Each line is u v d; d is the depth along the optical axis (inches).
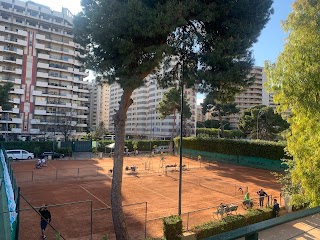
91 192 912.3
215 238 81.0
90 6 434.3
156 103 4608.8
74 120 3511.3
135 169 1346.0
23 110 3112.7
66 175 1233.4
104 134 4001.0
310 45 388.8
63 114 3363.7
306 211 114.7
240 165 1705.2
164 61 497.4
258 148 1606.8
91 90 6338.6
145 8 404.5
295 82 407.8
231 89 468.8
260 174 1395.2
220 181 1183.6
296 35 417.7
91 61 431.8
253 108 2945.4
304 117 439.2
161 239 458.0
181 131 613.3
